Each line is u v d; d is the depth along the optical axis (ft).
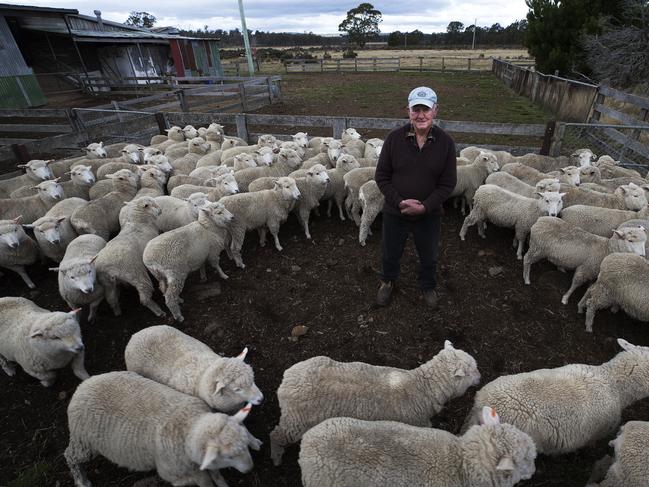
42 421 13.11
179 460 9.98
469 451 9.08
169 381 11.95
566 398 10.44
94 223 20.61
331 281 19.19
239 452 9.55
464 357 11.14
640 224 17.51
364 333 15.98
